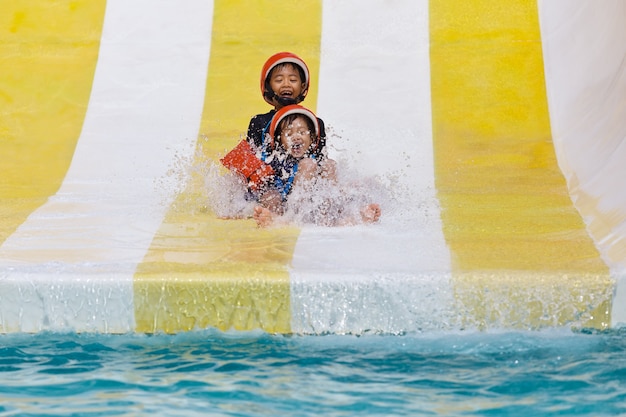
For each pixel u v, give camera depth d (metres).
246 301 7.54
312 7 14.02
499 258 8.04
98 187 11.20
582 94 12.52
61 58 13.48
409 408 5.83
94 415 5.75
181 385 6.29
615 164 10.78
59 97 12.95
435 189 10.83
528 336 7.32
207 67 13.29
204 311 7.56
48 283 7.58
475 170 11.38
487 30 13.61
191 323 7.58
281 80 10.14
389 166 11.48
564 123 12.23
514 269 7.63
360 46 13.48
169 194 10.88
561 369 6.51
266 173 9.64
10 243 8.84
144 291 7.56
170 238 9.04
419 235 8.97
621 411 5.73
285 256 8.23
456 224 9.38
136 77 13.20
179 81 13.12
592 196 10.26
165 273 7.64
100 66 13.36
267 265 7.89
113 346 7.24
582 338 7.23
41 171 11.68
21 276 7.61
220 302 7.54
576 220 9.49
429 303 7.46
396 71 13.13
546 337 7.29
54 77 13.21
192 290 7.54
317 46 13.49
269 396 6.07
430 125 12.29
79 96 12.95
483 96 12.73
